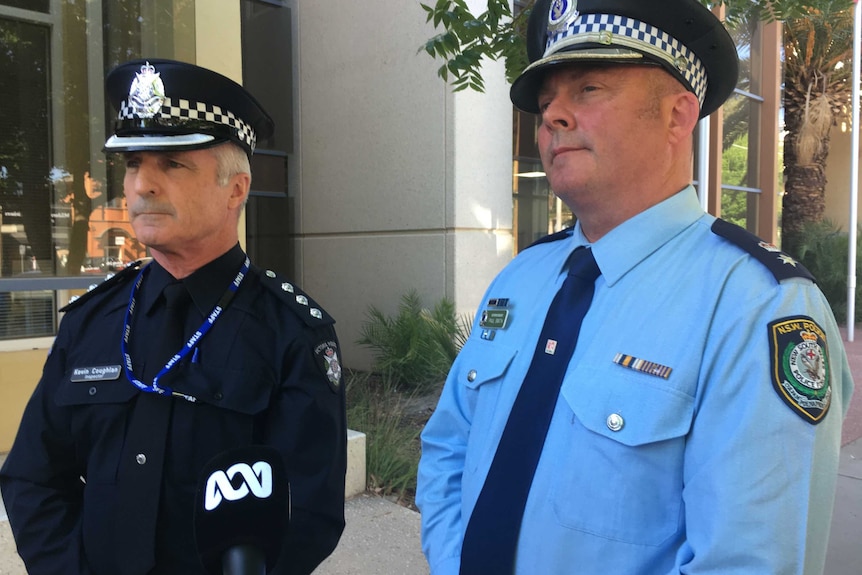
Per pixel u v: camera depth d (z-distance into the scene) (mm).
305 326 1528
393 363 6410
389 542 3234
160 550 1364
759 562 963
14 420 3838
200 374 1420
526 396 1293
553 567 1151
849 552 3281
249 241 8219
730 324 1075
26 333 4043
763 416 1004
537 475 1211
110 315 1546
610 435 1114
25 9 4105
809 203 15469
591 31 1239
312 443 1452
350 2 7723
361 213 7848
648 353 1136
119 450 1411
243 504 1124
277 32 8297
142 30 4551
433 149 7086
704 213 1342
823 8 2857
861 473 4457
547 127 1328
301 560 1394
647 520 1085
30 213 4152
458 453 1564
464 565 1282
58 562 1430
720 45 1283
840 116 15969
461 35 2686
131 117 1466
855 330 12586
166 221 1444
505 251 7480
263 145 8195
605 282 1275
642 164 1255
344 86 7906
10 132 4078
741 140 12289
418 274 7332
